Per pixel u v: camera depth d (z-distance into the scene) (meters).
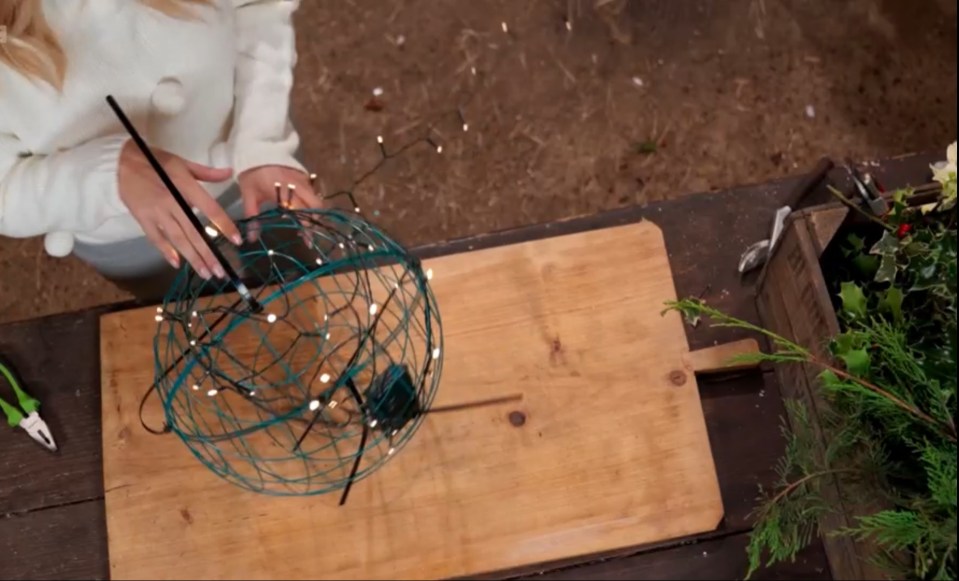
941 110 1.70
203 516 0.89
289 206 0.94
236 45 1.00
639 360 0.94
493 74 1.68
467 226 1.62
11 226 0.90
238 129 0.99
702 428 0.92
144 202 0.80
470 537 0.89
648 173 1.65
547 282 0.97
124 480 0.90
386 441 0.91
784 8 1.70
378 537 0.89
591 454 0.91
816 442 0.88
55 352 0.99
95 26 0.84
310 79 1.67
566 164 1.65
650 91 1.68
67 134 0.89
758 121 1.68
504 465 0.91
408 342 0.93
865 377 0.77
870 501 0.80
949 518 0.72
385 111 1.67
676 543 0.92
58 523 0.94
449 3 1.70
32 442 0.96
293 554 0.88
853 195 0.96
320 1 1.69
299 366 0.92
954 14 1.73
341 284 0.95
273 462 0.90
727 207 1.06
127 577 0.88
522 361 0.94
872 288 0.89
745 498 0.94
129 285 1.17
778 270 0.94
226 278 0.88
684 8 1.65
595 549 0.89
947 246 0.79
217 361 0.92
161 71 0.90
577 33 1.68
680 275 1.04
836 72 1.70
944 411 0.74
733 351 0.96
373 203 1.63
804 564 0.92
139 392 0.93
